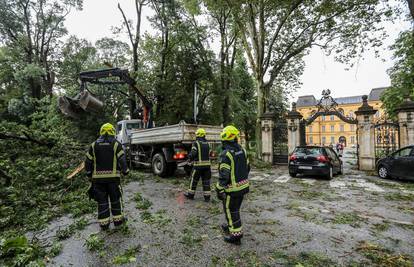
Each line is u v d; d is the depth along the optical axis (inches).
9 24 925.2
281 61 661.9
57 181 299.3
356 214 204.7
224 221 183.6
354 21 588.7
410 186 329.1
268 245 142.9
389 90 874.8
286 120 598.9
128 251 135.0
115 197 171.3
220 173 140.9
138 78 667.4
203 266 119.3
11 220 188.9
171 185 325.7
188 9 783.1
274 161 601.6
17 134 376.5
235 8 606.5
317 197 266.8
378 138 523.8
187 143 350.0
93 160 166.7
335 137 2386.8
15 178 273.4
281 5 585.6
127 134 478.9
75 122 570.9
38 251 134.1
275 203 241.0
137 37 720.3
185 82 724.7
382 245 144.1
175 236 156.4
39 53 1043.9
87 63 1115.9
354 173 460.4
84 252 135.7
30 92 967.0
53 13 1031.6
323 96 585.6
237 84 926.4
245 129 1237.1
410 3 229.6
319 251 135.6
